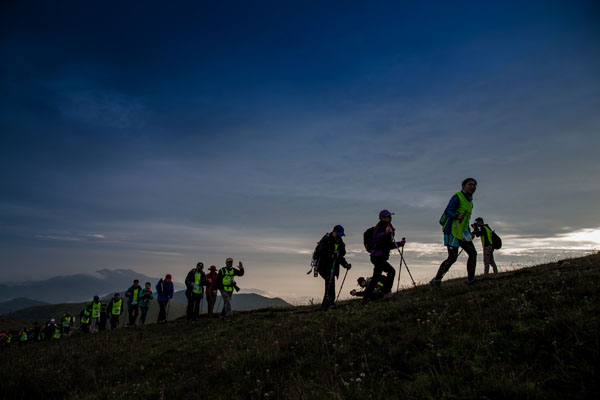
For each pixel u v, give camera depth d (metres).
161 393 6.16
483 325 5.26
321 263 11.55
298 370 5.69
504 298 6.29
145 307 20.50
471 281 8.89
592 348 3.83
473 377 4.03
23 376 8.97
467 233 8.86
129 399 6.44
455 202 8.84
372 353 5.55
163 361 9.09
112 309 21.56
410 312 7.18
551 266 11.55
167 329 15.45
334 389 4.51
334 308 10.90
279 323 10.43
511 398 3.44
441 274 9.03
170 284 18.95
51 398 7.75
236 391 5.53
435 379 4.18
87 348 12.82
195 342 10.57
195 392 6.05
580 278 6.53
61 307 165.12
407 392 4.05
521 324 4.92
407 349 5.30
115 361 10.13
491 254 13.38
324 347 6.31
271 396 5.01
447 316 6.28
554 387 3.49
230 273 15.68
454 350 4.77
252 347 7.68
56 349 13.83
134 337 13.98
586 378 3.44
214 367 7.06
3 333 31.62
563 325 4.45
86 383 8.30
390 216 10.27
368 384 4.55
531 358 4.11
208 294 17.53
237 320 14.07
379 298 10.34
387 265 10.34
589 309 4.76
